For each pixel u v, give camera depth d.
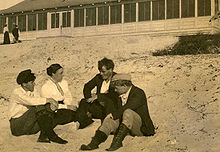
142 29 16.45
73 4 18.59
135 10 16.69
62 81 5.23
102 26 17.75
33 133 5.01
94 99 4.94
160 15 15.98
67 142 4.73
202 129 4.98
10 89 8.98
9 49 15.02
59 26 19.22
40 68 11.54
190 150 4.30
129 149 4.33
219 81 7.09
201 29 14.87
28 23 20.39
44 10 19.69
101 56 12.14
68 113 4.89
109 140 4.82
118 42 13.79
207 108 5.71
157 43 13.31
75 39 15.00
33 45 14.92
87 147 4.38
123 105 4.59
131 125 4.44
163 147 4.39
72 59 11.91
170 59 9.41
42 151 4.37
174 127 5.16
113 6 17.41
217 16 14.38
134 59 9.90
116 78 4.71
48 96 5.03
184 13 15.31
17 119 4.88
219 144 4.44
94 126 5.44
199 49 11.42
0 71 11.59
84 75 9.48
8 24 21.06
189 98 6.32
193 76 7.66
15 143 4.67
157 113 5.86
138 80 7.88
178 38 13.34
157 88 7.22
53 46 14.36
